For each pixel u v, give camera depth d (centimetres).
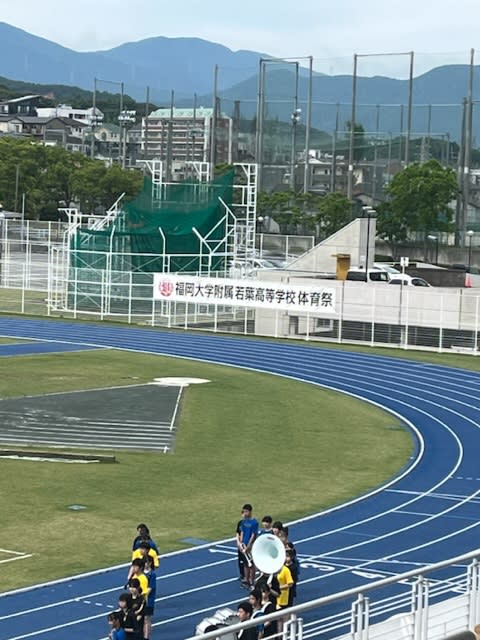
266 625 2205
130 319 9569
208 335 8969
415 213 13900
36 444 4919
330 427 5597
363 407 6178
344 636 2286
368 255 9881
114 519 3741
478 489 4362
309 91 15638
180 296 9181
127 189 18738
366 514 3903
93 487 4194
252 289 8925
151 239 10112
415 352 8325
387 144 15712
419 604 1977
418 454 5022
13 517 3712
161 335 8869
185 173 18312
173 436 5231
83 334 8781
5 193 18500
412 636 1992
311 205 15488
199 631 2295
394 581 1792
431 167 13950
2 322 9269
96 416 5625
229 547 3425
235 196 15825
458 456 5000
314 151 16562
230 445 5091
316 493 4225
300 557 3325
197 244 10444
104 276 9725
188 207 10881
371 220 10144
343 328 8831
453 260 14000
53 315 9750
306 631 2434
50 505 3897
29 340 8400
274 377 7125
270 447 5081
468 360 7981
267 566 2273
